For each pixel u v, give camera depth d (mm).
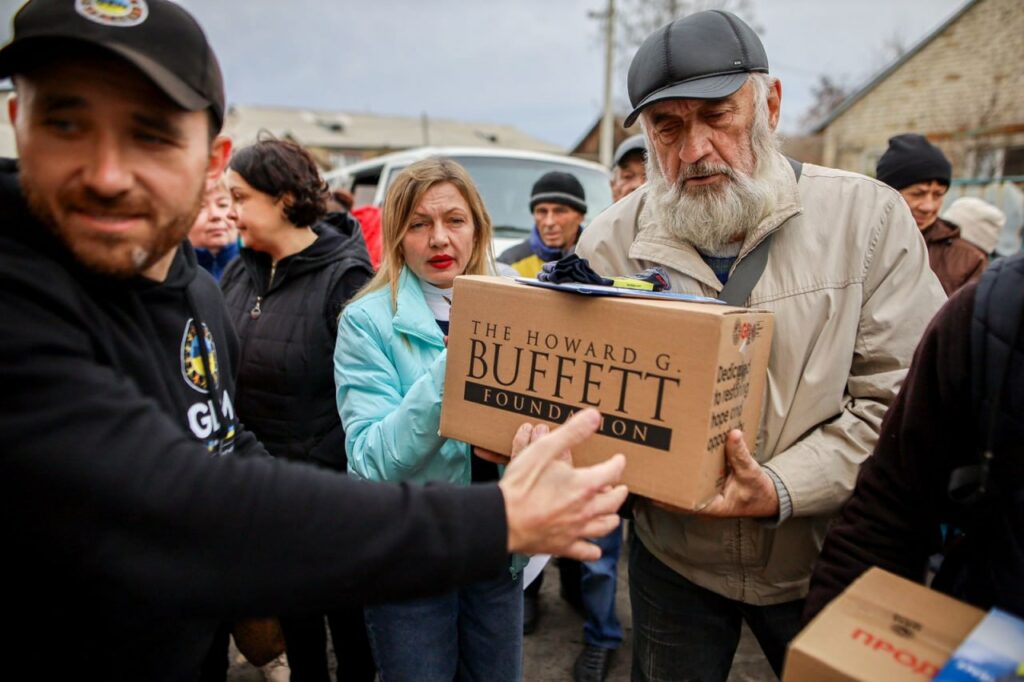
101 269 787
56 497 640
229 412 1149
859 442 1267
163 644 886
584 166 4840
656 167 1473
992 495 878
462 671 1675
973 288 909
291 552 687
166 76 743
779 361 1321
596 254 1612
